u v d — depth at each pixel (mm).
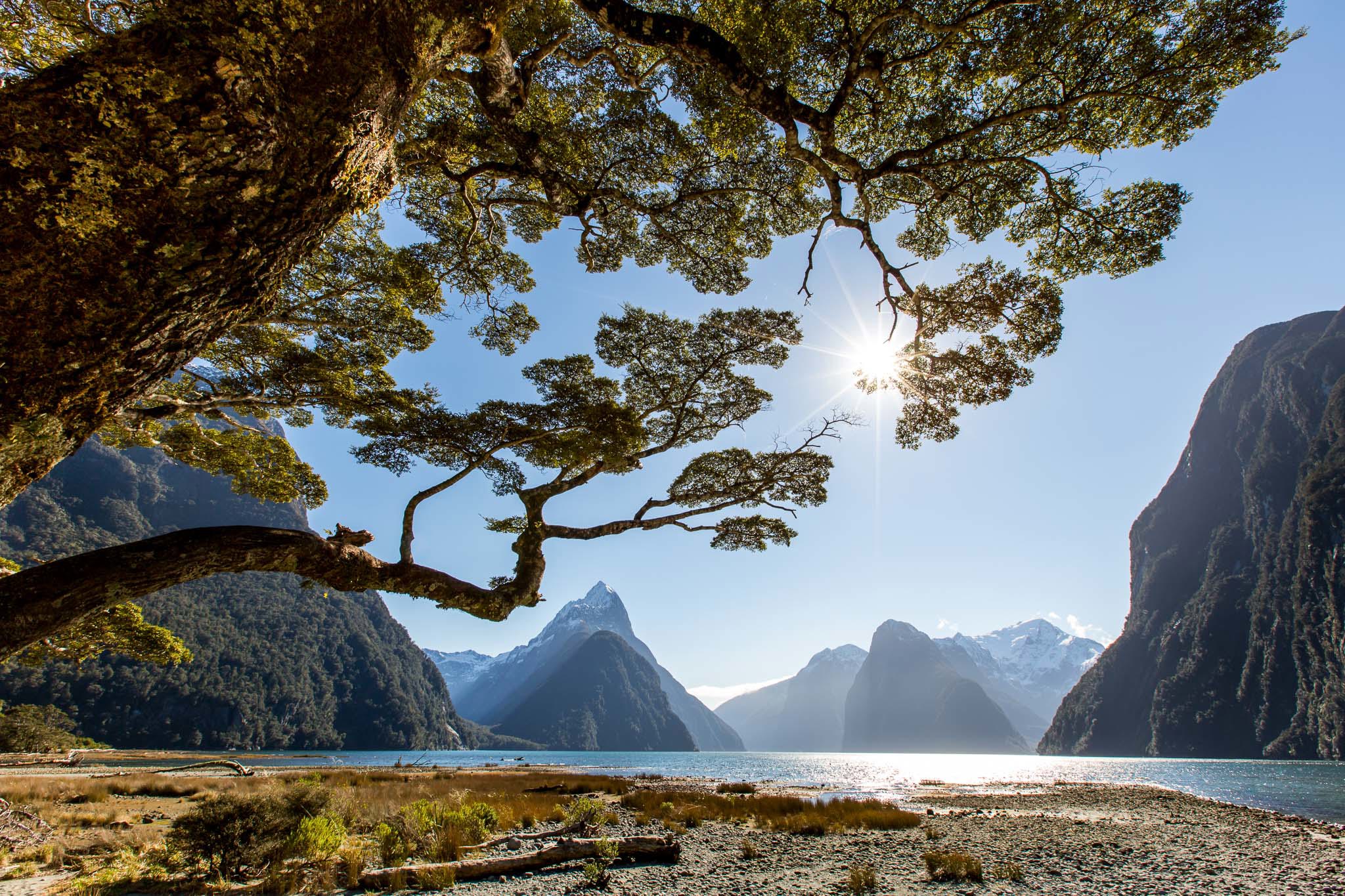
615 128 7746
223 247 2557
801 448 10375
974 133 6086
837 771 68375
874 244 6770
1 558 8445
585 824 11445
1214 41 5723
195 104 2387
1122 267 7262
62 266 2229
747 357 11406
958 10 5863
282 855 7367
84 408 2426
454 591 5730
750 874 8289
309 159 2758
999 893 7504
